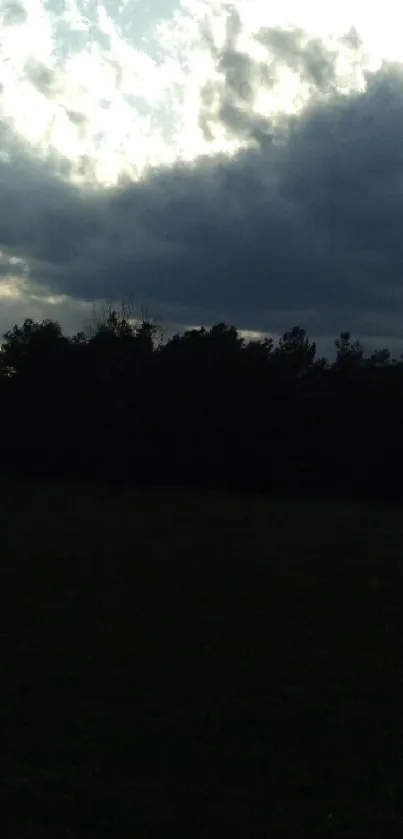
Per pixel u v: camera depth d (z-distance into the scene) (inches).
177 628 701.9
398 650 632.4
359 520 2068.2
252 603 836.6
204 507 2348.7
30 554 1198.9
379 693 507.2
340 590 936.3
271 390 3383.4
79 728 430.0
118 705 473.7
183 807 330.0
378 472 3302.2
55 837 301.7
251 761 385.7
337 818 321.1
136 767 375.9
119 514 1985.7
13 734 418.6
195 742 411.2
